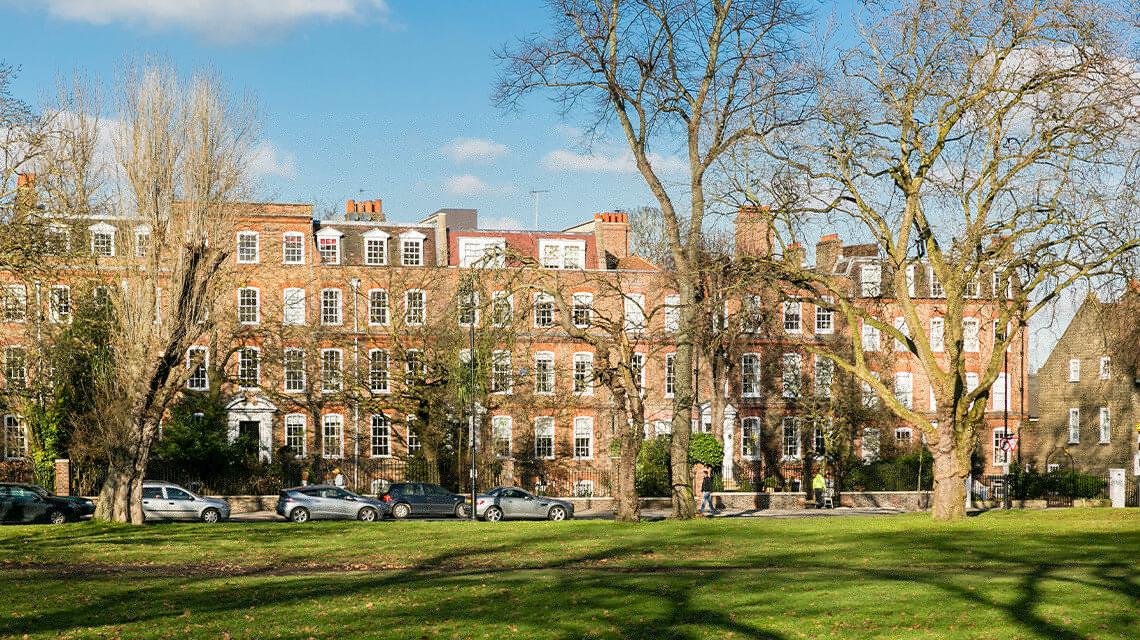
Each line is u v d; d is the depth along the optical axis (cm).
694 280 3953
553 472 6450
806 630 1697
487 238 6850
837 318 6981
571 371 6500
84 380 5062
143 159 3906
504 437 6381
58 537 3353
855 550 2828
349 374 6072
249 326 5669
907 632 1662
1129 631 1639
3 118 3841
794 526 3547
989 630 1661
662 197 4044
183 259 3897
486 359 5694
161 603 2042
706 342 4138
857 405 6444
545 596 2036
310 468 5803
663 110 4047
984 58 3322
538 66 4109
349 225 6638
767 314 3794
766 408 6875
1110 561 2467
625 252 7288
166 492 4503
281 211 6269
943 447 3634
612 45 4009
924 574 2239
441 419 5750
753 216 3731
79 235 4200
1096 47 3138
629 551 2972
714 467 6025
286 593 2158
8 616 1902
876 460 6569
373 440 6284
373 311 6334
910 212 3488
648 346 6638
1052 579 2112
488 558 2894
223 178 4012
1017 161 3356
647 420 6456
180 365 4106
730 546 3028
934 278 7094
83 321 4866
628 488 3919
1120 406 7262
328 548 3111
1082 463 7581
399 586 2234
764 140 3544
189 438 5372
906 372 6981
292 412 6169
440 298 6341
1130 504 6022
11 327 5247
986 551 2716
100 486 5047
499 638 1697
